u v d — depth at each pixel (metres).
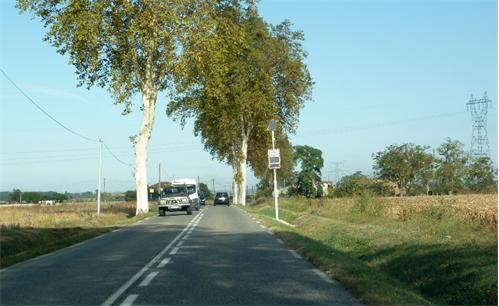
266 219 30.42
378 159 63.69
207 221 30.47
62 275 11.79
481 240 13.97
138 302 8.83
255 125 63.00
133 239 20.16
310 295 9.25
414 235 16.61
